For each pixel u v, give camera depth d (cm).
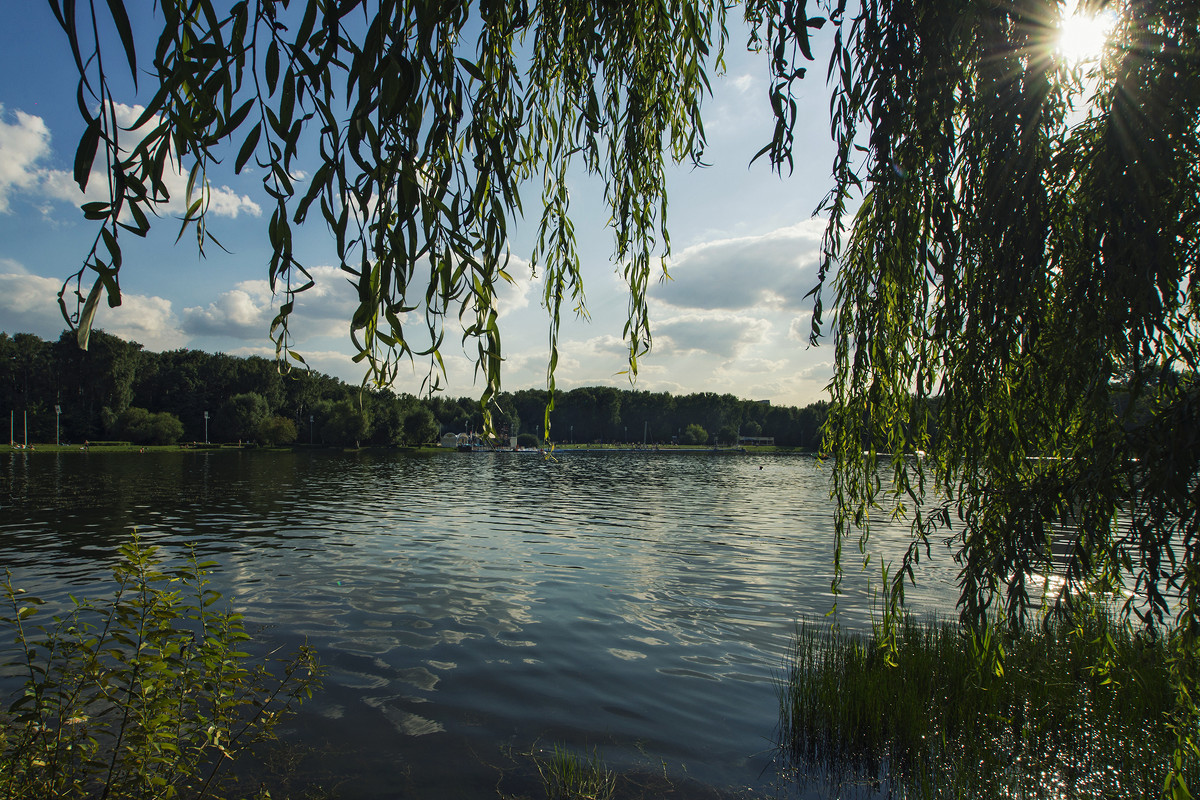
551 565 1311
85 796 317
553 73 278
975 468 224
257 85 136
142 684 316
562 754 502
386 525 1919
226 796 426
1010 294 200
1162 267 178
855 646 639
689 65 271
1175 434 165
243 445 9000
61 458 5709
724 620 897
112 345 8369
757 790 449
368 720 557
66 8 110
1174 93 179
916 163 212
